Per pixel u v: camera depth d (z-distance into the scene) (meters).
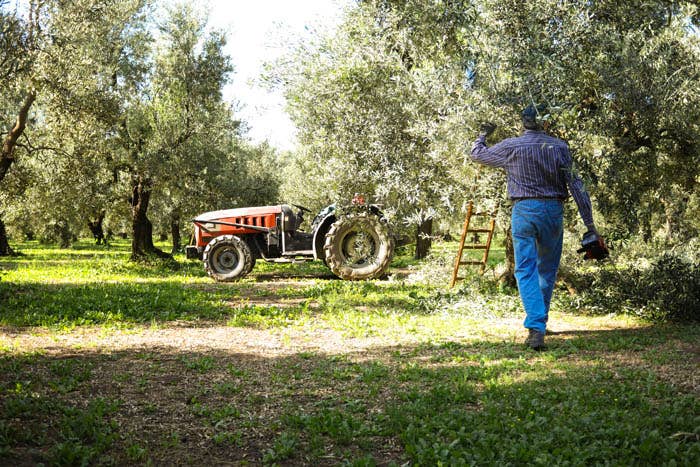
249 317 8.14
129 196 21.52
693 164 6.52
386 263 14.61
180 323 7.93
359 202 9.57
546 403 3.77
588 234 5.68
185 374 5.02
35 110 16.59
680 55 6.14
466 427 3.39
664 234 11.44
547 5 6.54
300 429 3.61
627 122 6.36
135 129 19.28
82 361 5.50
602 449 2.96
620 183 6.34
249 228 15.59
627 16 6.70
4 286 11.71
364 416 3.80
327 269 18.42
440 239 11.34
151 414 3.93
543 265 5.77
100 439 3.34
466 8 6.93
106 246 40.34
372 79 8.34
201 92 20.23
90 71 14.42
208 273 15.15
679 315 6.82
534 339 5.52
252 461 3.17
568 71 6.20
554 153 5.52
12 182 15.99
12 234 35.97
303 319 7.95
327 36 9.24
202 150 20.30
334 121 8.95
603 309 7.55
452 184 8.26
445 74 7.02
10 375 4.89
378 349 5.89
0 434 3.31
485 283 9.71
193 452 3.29
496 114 6.53
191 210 21.30
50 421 3.69
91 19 13.30
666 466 2.71
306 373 4.97
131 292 11.34
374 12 8.30
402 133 8.41
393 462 2.98
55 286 13.12
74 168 16.59
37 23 11.05
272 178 26.97
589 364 4.83
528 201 5.57
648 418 3.35
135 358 5.68
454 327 6.93
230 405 4.11
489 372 4.62
